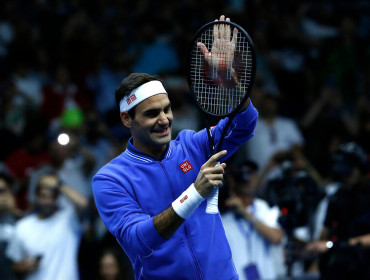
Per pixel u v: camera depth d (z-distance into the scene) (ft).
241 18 120.16
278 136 90.84
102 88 108.27
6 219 66.39
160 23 118.52
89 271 67.97
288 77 113.91
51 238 65.67
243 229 62.34
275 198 55.52
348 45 118.21
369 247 55.36
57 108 102.94
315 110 105.19
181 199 33.35
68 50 111.65
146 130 36.50
